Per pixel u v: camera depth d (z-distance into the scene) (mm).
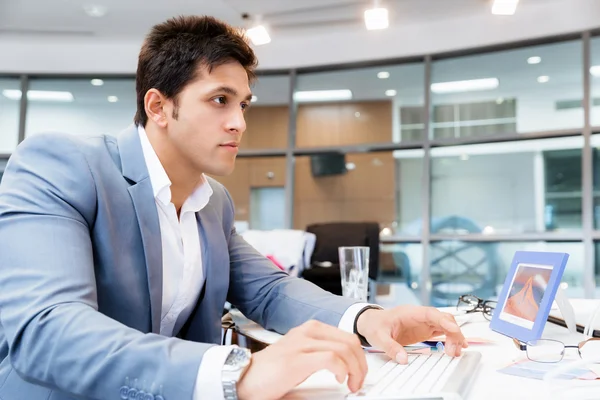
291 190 5398
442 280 4949
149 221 935
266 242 3855
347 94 5398
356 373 646
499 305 1178
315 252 3887
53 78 5691
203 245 1078
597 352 921
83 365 640
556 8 4594
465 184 4973
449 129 5031
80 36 5375
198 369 619
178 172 997
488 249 4859
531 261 1106
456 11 4777
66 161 863
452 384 673
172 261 1016
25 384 793
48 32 5281
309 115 5461
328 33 5301
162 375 619
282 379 607
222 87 934
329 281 3527
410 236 5074
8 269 726
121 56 5570
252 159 5531
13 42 5551
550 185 4691
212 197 1202
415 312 920
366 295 1368
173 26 961
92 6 4699
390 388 676
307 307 1048
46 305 682
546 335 1155
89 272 765
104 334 655
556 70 4719
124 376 628
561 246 4613
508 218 4809
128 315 896
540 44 4738
